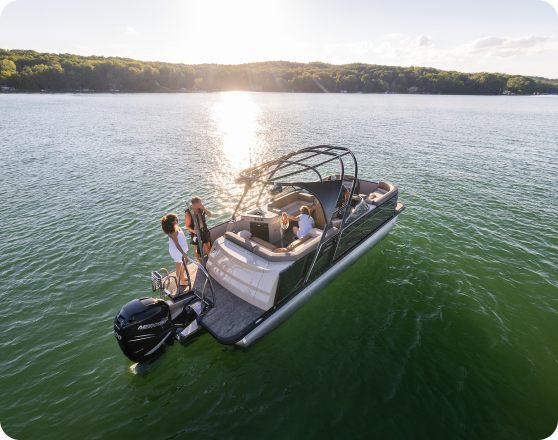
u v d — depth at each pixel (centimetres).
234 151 2139
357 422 422
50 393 461
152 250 860
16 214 1086
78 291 695
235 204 1210
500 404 448
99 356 529
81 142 2395
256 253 571
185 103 7456
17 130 2931
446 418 428
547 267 790
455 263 809
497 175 1558
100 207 1150
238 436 404
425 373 498
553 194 1291
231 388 471
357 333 583
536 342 561
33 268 775
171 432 408
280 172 1667
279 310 555
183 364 511
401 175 1559
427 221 1046
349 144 2328
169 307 531
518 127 3406
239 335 481
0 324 599
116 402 448
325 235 578
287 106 6644
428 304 659
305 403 448
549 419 427
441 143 2386
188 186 1397
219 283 605
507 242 912
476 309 643
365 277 751
